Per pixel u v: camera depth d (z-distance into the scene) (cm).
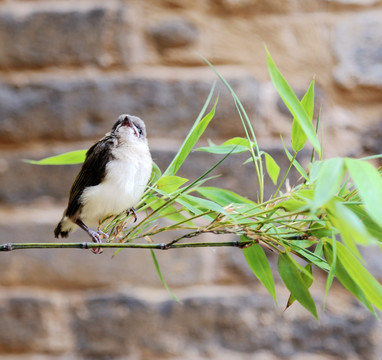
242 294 649
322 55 689
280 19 693
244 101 674
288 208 289
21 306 649
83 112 679
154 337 644
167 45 689
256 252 342
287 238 310
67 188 671
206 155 661
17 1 701
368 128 677
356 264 294
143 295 649
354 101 685
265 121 674
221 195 350
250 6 693
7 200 670
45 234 659
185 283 651
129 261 653
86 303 649
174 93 677
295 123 324
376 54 685
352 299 649
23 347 646
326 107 680
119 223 371
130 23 689
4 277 654
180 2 693
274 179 375
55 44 689
